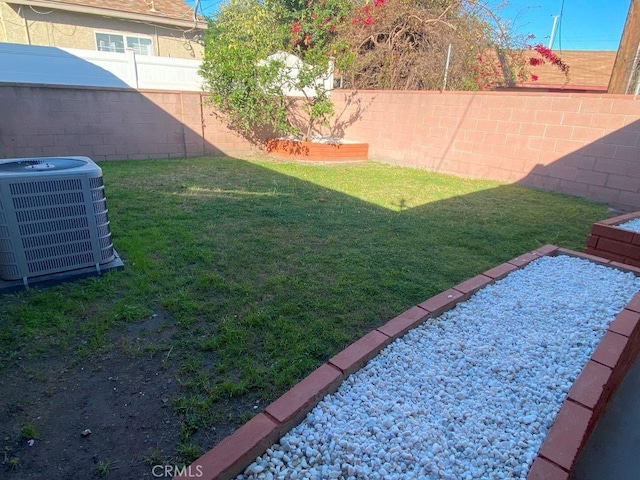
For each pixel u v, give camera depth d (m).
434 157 8.54
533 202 6.02
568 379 2.01
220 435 1.70
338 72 10.64
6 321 2.42
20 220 2.72
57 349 2.20
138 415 1.79
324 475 1.46
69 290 2.83
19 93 6.95
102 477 1.50
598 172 6.23
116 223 4.27
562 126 6.55
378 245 3.97
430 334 2.34
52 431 1.69
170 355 2.18
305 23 10.55
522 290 2.94
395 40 10.48
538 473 1.40
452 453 1.58
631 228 3.88
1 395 1.87
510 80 11.09
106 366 2.09
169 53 13.12
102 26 11.70
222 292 2.89
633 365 2.60
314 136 10.52
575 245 4.23
